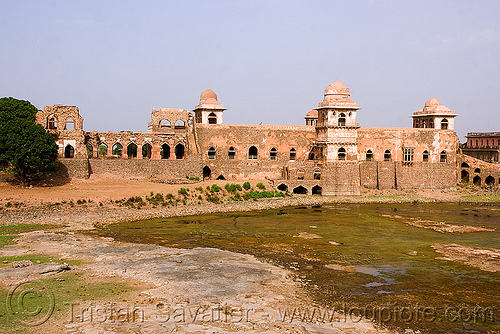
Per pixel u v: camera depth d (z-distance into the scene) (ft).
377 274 81.76
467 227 130.00
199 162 187.01
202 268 80.07
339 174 194.59
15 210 127.65
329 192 194.29
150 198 150.10
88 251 89.66
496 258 94.32
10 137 144.25
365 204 177.58
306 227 125.80
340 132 195.31
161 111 194.70
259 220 135.85
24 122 150.51
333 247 102.17
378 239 111.86
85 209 135.33
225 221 132.87
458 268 86.58
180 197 156.76
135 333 54.03
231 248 99.09
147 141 191.11
